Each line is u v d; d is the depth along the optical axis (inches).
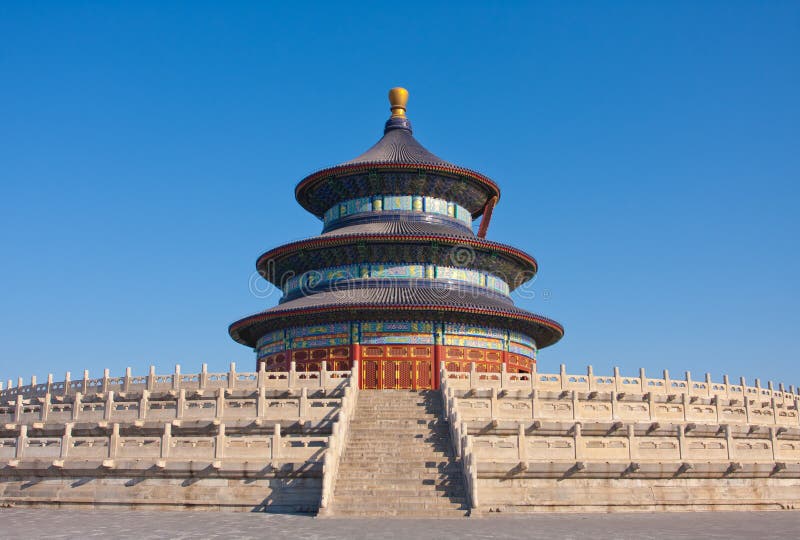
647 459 2207.2
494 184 4072.3
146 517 1898.4
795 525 1784.0
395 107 4483.3
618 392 2741.1
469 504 1909.4
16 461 2190.0
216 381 2687.0
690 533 1615.4
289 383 2600.9
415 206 3944.4
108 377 2876.5
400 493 1952.5
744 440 2383.1
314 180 3991.1
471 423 2305.6
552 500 2039.9
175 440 2156.7
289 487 2039.9
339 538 1505.9
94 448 2196.1
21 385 3250.5
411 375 3385.8
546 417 2449.6
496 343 3558.1
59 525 1744.6
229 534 1572.3
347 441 2204.7
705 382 3031.5
